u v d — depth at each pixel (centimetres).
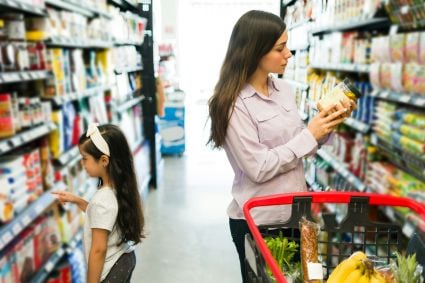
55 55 280
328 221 137
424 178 204
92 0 362
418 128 198
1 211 207
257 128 170
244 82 169
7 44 220
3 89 268
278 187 173
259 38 163
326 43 372
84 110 351
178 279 326
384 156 260
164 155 774
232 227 187
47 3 283
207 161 728
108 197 207
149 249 377
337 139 330
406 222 204
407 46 202
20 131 236
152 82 572
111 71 423
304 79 470
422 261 118
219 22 976
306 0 461
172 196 532
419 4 192
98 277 207
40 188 261
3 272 209
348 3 296
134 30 530
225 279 326
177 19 934
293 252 138
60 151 289
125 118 475
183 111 754
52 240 274
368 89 268
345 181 316
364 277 109
